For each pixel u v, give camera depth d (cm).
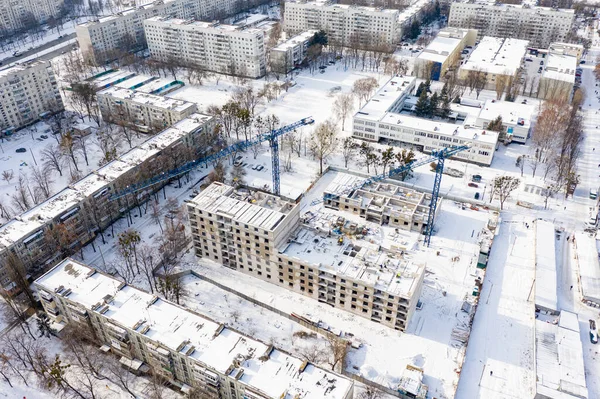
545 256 19925
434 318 17588
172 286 17825
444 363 15950
